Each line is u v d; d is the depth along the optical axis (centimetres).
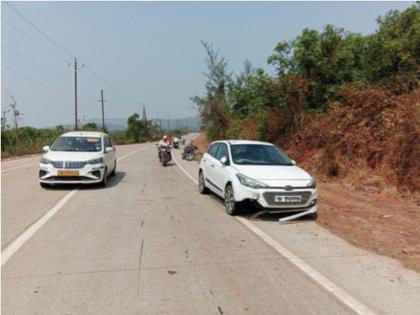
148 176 1471
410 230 688
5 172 1531
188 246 591
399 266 516
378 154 1138
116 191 1095
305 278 470
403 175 1013
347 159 1239
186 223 736
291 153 1616
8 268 493
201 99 3212
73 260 523
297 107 1672
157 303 400
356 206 891
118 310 384
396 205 891
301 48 1603
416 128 998
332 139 1341
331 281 462
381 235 661
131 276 470
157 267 501
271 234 668
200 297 415
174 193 1080
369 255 560
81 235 642
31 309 385
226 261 527
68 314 375
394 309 393
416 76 1214
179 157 2503
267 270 496
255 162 877
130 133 7569
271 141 1850
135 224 720
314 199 789
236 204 792
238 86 3119
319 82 1641
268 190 759
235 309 389
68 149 1199
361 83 1375
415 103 1063
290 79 1630
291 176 798
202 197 1026
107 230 675
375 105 1231
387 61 1327
